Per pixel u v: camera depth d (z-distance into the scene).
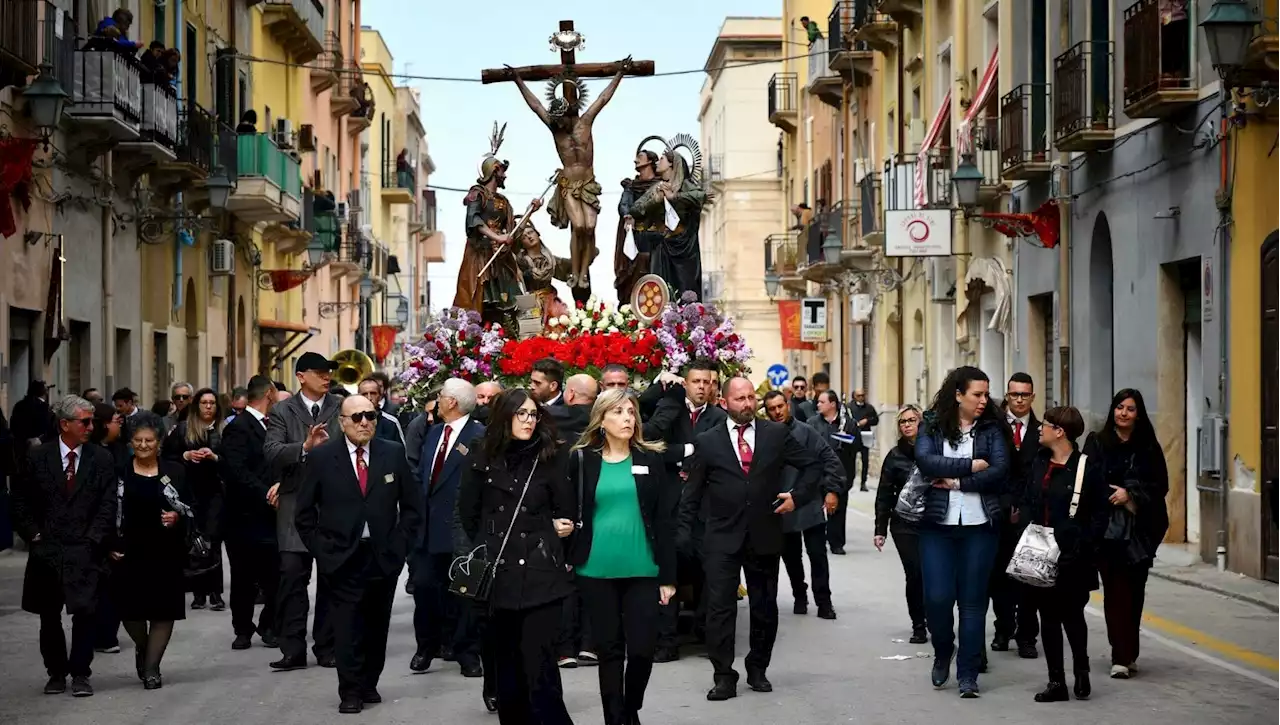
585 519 9.84
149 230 29.53
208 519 14.84
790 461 11.64
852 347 45.31
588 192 19.81
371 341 64.94
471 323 16.34
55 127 21.62
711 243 84.12
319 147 52.12
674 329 16.00
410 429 13.73
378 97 72.94
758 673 11.72
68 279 25.45
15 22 20.45
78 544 11.77
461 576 9.46
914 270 36.94
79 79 24.67
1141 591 12.15
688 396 13.27
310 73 50.06
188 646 14.23
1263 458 17.77
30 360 23.97
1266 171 18.03
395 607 17.08
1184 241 20.09
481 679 12.44
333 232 49.50
